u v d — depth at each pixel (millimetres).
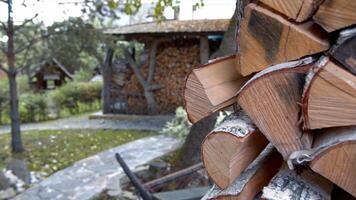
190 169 2922
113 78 8492
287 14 759
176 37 7754
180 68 8078
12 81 5453
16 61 5969
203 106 949
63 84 9875
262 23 787
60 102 8953
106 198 3594
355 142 675
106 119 8148
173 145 5500
